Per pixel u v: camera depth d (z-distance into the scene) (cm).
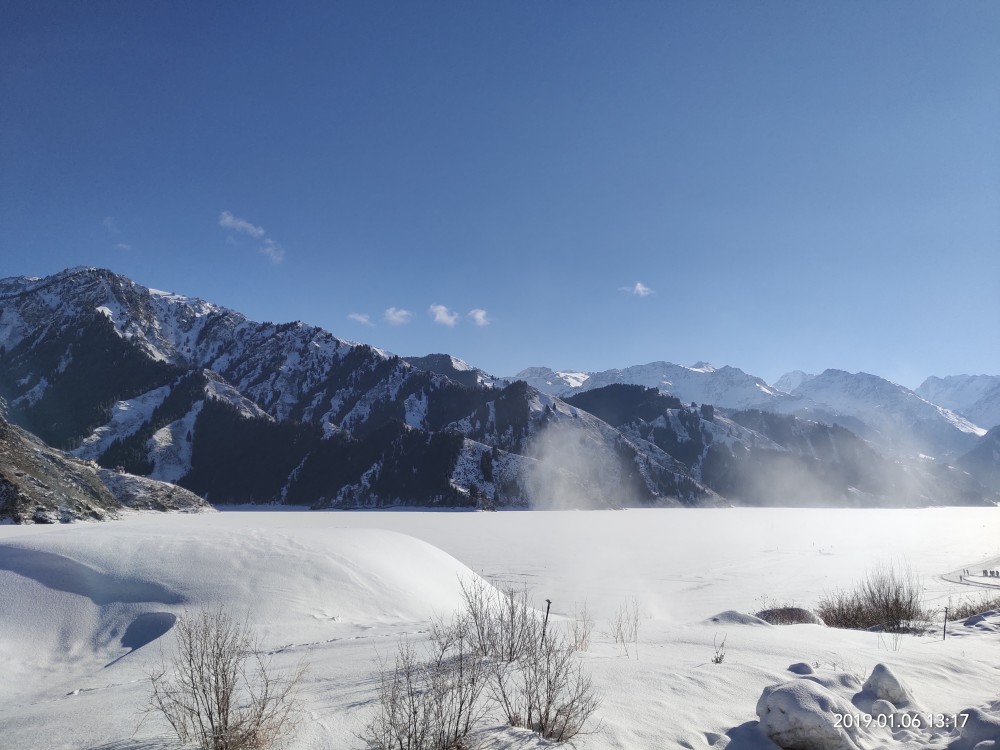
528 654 612
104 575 1151
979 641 983
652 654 732
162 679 665
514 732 434
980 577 2923
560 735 432
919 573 3166
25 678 856
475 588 1520
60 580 1116
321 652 781
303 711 480
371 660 685
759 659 709
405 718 429
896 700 541
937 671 699
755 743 451
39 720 502
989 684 672
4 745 438
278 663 709
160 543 1322
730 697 556
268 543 1409
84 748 425
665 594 2367
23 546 1220
